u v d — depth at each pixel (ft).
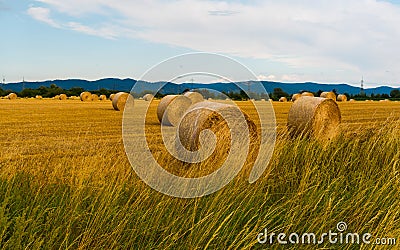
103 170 14.39
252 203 11.73
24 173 14.29
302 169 14.79
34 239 9.70
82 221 10.59
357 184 14.14
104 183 12.58
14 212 10.81
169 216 11.00
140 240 10.30
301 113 38.52
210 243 10.09
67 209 11.03
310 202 12.16
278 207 11.50
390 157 16.56
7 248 9.36
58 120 66.69
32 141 40.19
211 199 11.87
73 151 30.63
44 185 12.91
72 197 11.58
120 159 17.30
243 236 10.13
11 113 83.35
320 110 37.99
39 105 117.80
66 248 9.36
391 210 11.86
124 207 11.17
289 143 17.63
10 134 47.21
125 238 10.36
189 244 9.91
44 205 11.29
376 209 12.41
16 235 9.55
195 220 11.16
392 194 13.10
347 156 16.47
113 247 9.93
